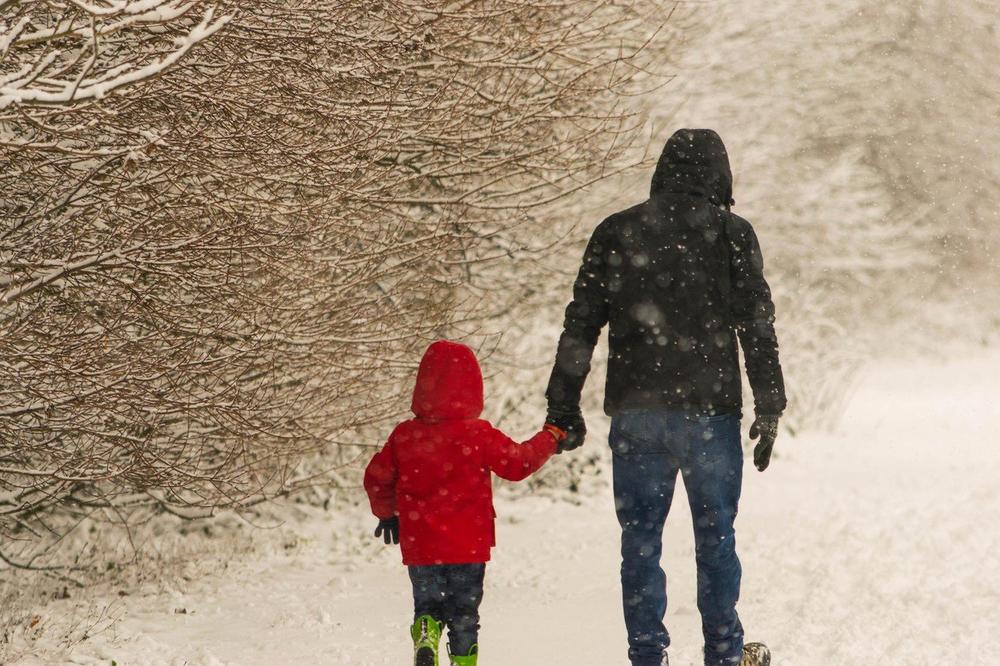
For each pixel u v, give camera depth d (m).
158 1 18.75
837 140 76.56
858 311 111.75
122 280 29.55
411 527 19.06
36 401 29.59
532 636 24.17
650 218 17.89
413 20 36.88
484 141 39.31
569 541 39.16
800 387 65.12
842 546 33.09
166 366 29.41
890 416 73.62
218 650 24.78
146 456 33.09
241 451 35.25
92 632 27.22
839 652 20.81
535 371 51.72
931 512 38.44
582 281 18.38
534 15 41.41
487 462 18.98
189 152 28.23
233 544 40.12
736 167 62.19
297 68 32.22
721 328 17.66
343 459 45.88
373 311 37.16
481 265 47.69
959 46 119.31
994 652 20.45
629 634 17.89
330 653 23.75
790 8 64.88
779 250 67.88
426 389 19.22
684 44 55.78
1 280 28.12
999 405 81.31
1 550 36.09
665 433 17.41
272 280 32.16
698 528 17.58
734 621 17.94
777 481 49.16
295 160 30.97
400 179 35.75
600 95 46.03
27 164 28.19
